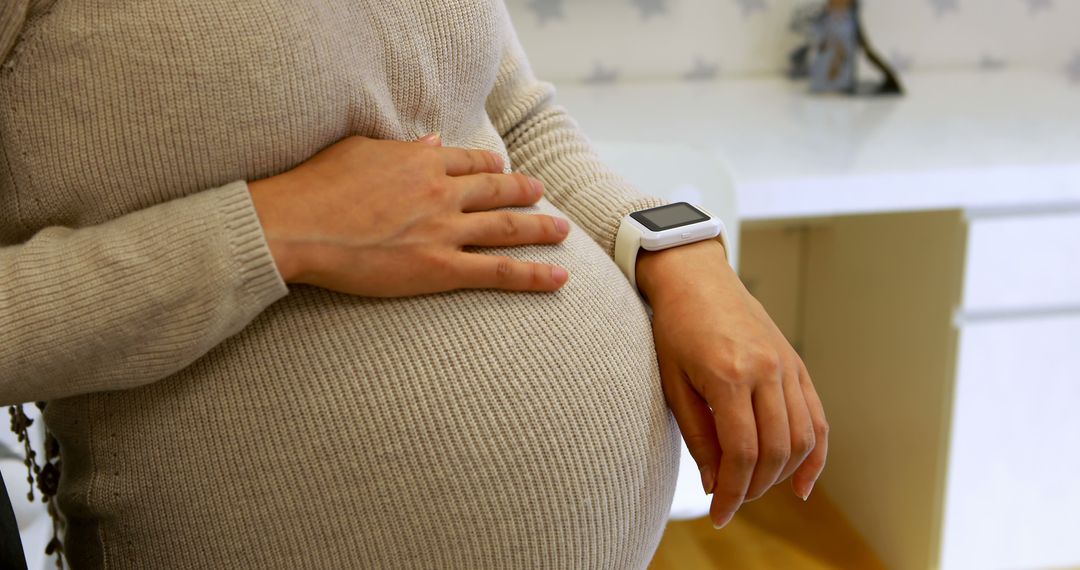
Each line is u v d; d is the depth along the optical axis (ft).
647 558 2.55
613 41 6.72
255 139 2.08
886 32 6.93
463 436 2.15
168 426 2.14
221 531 2.15
